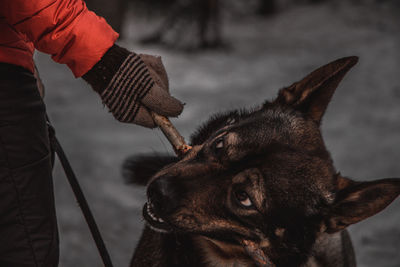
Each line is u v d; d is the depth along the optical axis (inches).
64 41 71.0
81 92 358.6
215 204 85.4
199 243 96.3
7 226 68.1
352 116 331.6
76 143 250.7
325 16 750.5
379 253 172.2
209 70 471.2
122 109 78.2
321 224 89.4
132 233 170.6
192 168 87.4
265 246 87.4
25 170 68.2
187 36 595.8
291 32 677.9
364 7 781.3
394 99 373.7
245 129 88.3
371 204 84.7
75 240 160.1
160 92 78.8
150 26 642.2
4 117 65.5
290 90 100.0
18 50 68.1
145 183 109.4
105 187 203.3
